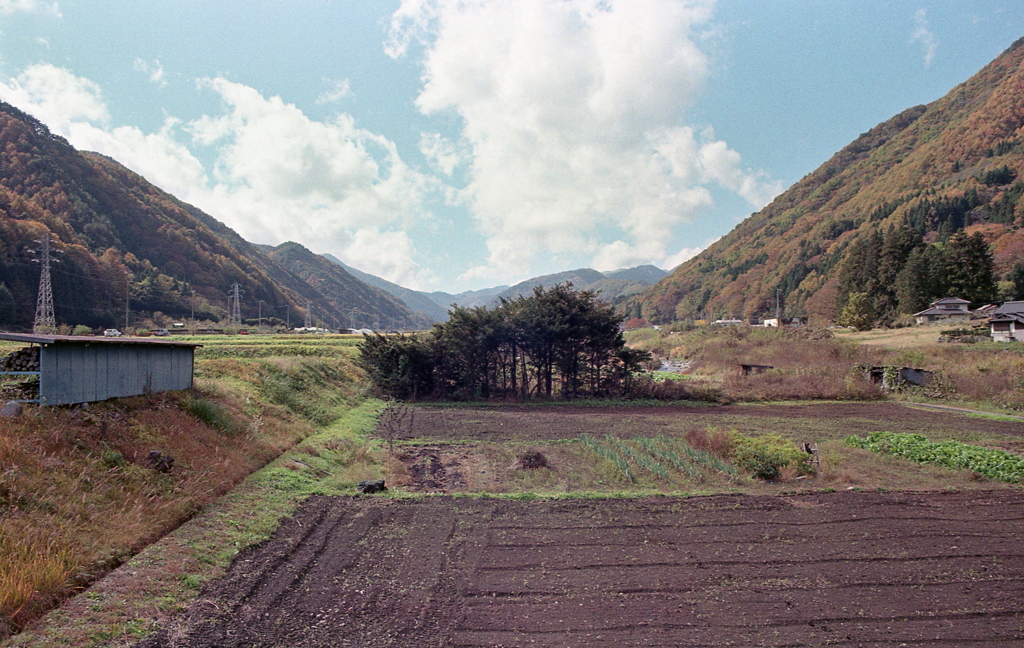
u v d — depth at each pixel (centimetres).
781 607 623
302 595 636
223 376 1758
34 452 770
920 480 1263
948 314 6275
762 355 4475
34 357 995
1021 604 640
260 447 1267
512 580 691
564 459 1448
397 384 2881
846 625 582
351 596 637
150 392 1227
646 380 3158
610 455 1423
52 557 598
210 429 1206
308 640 536
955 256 6825
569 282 3131
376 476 1200
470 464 1391
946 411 2509
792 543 834
